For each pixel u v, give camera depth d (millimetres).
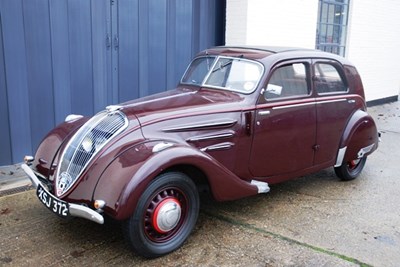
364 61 10297
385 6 10578
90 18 5465
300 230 3693
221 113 3607
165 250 3160
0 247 3244
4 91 4816
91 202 2943
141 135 3225
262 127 3834
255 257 3217
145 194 2961
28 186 4398
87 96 5602
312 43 8609
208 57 4363
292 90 4102
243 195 3607
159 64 6449
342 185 4902
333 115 4453
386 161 5973
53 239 3396
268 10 7332
